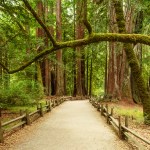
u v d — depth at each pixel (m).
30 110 24.84
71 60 62.41
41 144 12.68
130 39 10.54
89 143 12.92
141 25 36.19
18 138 13.86
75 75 61.78
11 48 19.84
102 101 39.06
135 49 38.22
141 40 10.56
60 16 50.47
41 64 50.31
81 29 55.44
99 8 29.95
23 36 18.30
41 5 29.81
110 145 12.52
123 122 18.48
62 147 12.14
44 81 50.22
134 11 35.09
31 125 17.92
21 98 26.20
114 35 10.48
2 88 25.75
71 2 56.31
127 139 13.11
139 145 10.50
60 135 14.78
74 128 17.06
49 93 50.22
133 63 20.73
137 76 20.66
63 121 20.12
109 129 16.77
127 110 29.25
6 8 15.72
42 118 21.78
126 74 40.12
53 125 18.17
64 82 60.28
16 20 16.81
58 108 31.31
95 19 30.23
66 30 62.66
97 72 73.12
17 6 16.19
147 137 14.66
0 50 19.20
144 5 24.84
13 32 18.17
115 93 39.69
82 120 20.78
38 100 31.94
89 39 10.40
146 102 20.09
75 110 28.84
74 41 10.42
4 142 12.87
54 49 10.52
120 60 40.34
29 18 17.45
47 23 30.06
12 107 25.67
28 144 12.65
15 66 21.00
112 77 41.75
